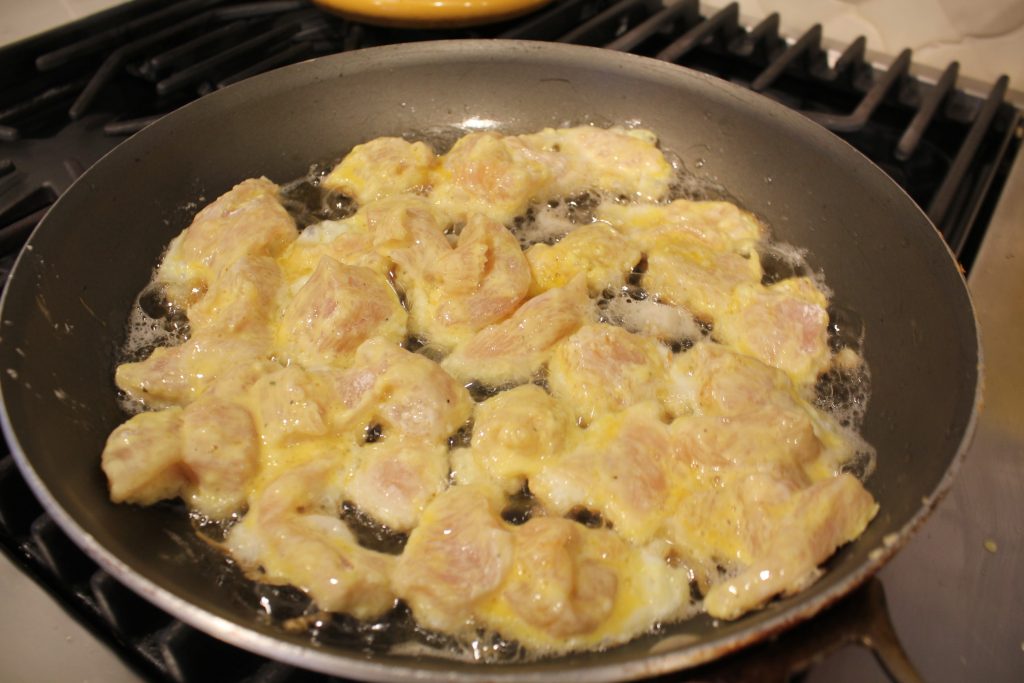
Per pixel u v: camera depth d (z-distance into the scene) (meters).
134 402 0.45
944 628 0.40
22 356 0.43
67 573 0.41
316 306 0.47
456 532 0.41
